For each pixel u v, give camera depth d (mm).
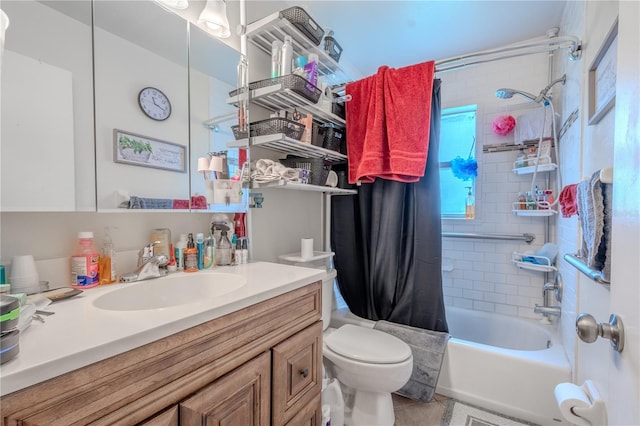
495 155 2230
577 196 972
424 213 1806
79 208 893
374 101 1741
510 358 1538
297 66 1463
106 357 527
